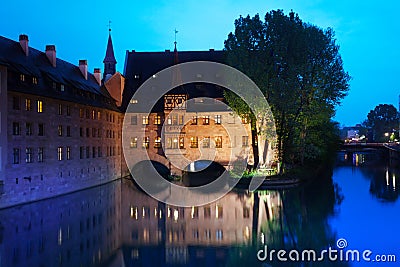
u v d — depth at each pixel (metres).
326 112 47.66
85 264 19.34
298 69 43.97
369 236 23.22
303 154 51.28
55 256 20.61
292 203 35.00
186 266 19.03
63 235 25.00
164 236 24.77
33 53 43.84
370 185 46.81
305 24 49.53
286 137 47.62
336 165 82.44
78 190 46.69
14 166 34.75
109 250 21.72
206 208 34.50
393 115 162.38
